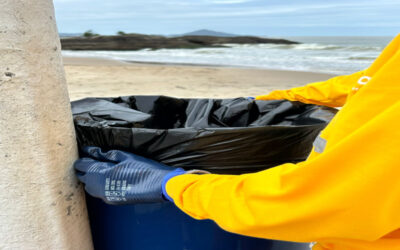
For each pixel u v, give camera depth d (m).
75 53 25.98
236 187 0.57
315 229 0.47
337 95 1.13
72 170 0.90
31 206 0.81
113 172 0.83
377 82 0.43
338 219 0.44
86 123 0.99
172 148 0.92
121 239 1.02
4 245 0.82
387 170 0.39
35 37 0.73
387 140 0.39
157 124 1.50
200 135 0.91
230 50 28.70
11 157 0.75
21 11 0.69
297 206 0.47
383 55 0.49
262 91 6.54
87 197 1.03
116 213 0.99
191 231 0.96
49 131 0.80
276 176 0.51
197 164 0.93
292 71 10.64
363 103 0.44
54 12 0.80
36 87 0.74
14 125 0.73
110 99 1.48
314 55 19.64
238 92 6.36
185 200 0.64
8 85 0.70
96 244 1.09
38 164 0.79
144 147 0.93
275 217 0.49
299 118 1.30
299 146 1.00
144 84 7.42
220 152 0.93
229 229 0.56
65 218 0.89
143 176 0.80
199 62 15.77
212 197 0.58
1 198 0.77
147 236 0.98
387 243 0.48
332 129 0.50
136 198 0.80
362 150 0.41
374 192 0.40
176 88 6.84
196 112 1.50
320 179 0.44
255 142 0.94
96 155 0.92
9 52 0.69
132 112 1.20
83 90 6.42
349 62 14.68
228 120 1.48
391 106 0.40
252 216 0.52
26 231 0.82
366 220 0.42
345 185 0.42
